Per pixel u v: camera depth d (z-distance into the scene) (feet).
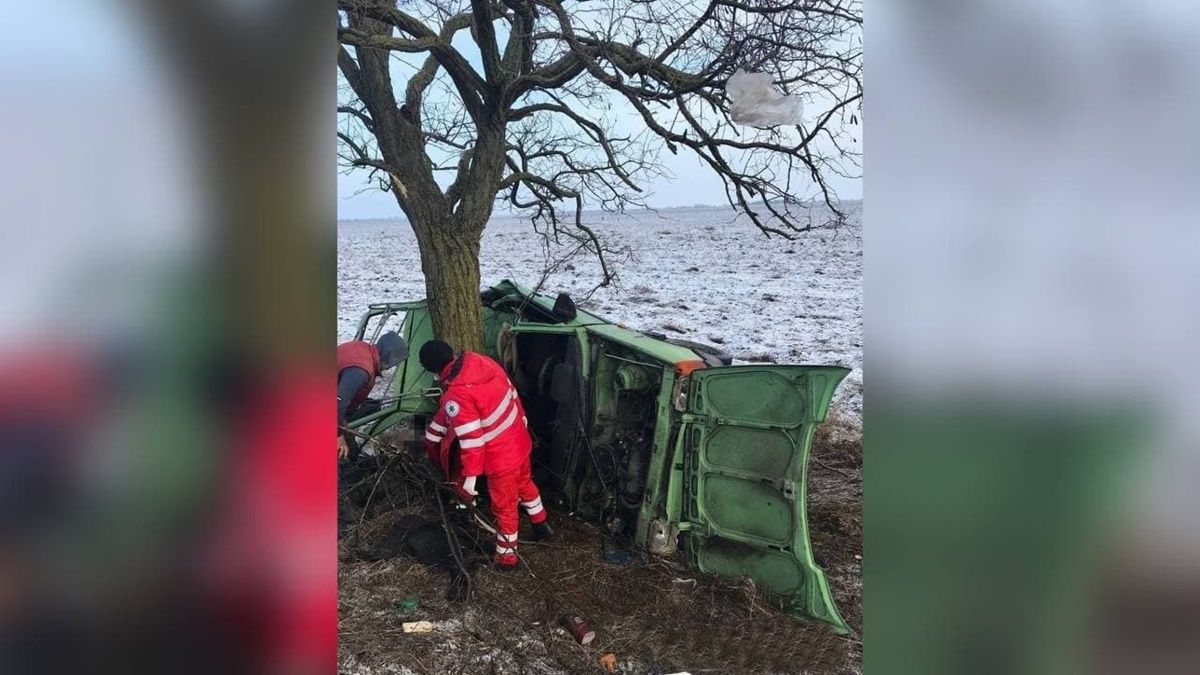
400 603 11.01
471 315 14.58
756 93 12.16
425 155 14.66
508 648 10.08
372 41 11.28
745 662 9.72
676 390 11.82
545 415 15.11
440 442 12.34
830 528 14.28
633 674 9.60
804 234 14.53
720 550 11.60
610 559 12.19
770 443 10.82
